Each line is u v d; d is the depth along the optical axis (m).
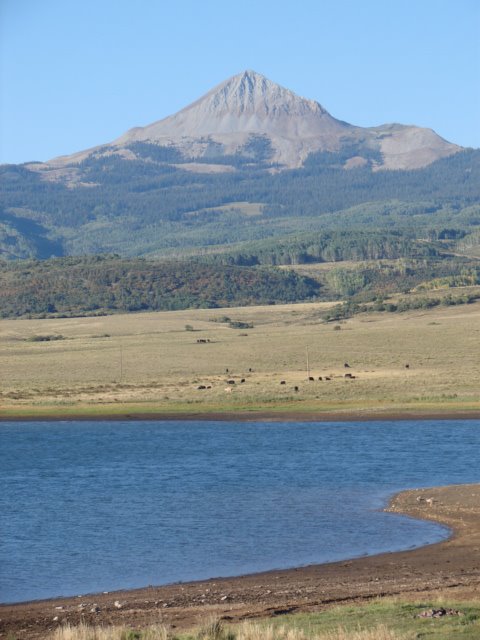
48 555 57.09
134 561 55.41
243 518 66.62
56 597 48.53
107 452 107.38
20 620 43.38
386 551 56.28
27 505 73.50
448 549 56.00
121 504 73.25
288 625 37.41
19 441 120.38
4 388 191.50
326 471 88.44
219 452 104.62
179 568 53.62
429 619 37.19
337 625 36.91
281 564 53.97
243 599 45.44
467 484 77.12
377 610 39.47
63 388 188.88
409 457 96.50
